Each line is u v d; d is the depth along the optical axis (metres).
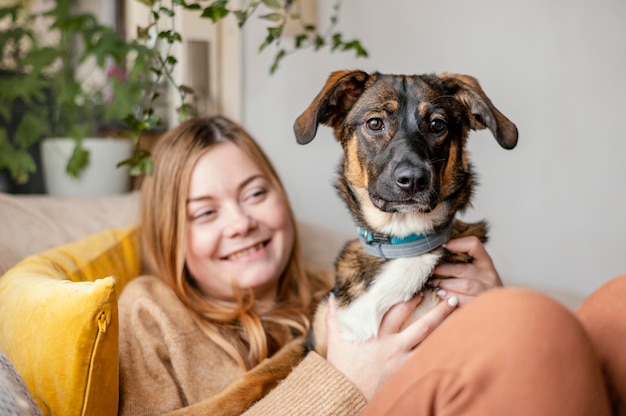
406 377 0.99
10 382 1.08
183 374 1.64
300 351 1.70
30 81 2.97
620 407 1.00
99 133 3.61
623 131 3.11
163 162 1.95
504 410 0.88
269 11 3.25
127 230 2.15
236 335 1.87
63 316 1.24
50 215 2.23
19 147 3.29
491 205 3.27
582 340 0.92
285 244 2.03
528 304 0.94
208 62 3.18
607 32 3.09
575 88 3.15
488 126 1.54
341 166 1.75
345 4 3.33
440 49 3.27
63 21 2.98
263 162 2.08
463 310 1.02
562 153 3.20
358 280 1.60
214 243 1.89
